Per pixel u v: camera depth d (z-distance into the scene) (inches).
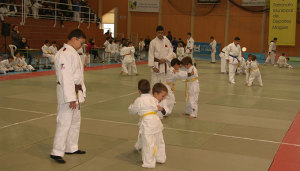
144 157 177.9
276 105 361.4
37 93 386.6
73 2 1007.0
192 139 231.5
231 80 526.0
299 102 381.1
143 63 839.7
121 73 592.1
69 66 173.6
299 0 1046.4
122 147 209.9
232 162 188.4
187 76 289.1
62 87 175.9
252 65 494.6
